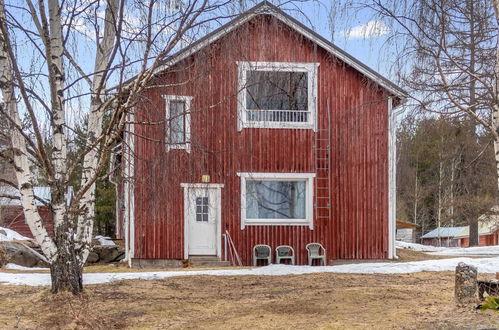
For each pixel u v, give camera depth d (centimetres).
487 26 898
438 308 836
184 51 853
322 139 1750
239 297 1002
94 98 938
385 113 1762
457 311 793
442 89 884
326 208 1748
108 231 3338
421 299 941
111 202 3225
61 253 903
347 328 732
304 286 1119
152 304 936
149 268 1620
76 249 928
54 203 905
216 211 1688
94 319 806
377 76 1596
